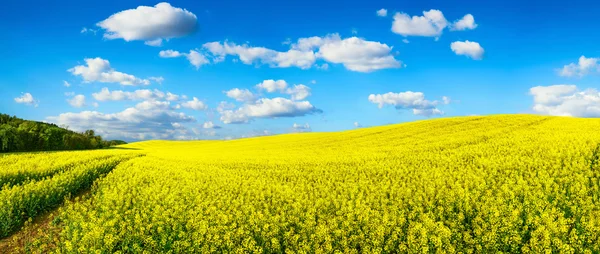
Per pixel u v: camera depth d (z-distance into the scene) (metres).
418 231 11.06
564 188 14.91
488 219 11.75
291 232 11.61
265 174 22.86
